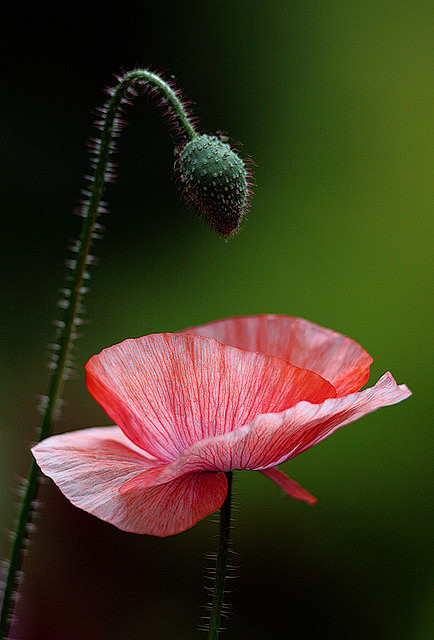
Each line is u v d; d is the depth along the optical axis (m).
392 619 0.74
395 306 0.84
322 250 0.89
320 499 0.76
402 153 0.91
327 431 0.46
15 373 0.96
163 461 0.47
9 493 0.80
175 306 0.93
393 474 0.76
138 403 0.46
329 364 0.48
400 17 0.96
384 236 0.88
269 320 0.49
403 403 0.77
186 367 0.45
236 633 0.74
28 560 0.71
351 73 0.97
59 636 0.69
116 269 0.98
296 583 0.75
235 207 0.48
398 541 0.75
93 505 0.45
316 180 0.93
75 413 0.87
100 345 0.94
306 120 0.97
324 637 0.74
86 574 0.72
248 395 0.45
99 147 0.48
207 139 0.48
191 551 0.75
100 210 0.48
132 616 0.72
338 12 0.99
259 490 0.76
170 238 0.98
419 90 0.93
